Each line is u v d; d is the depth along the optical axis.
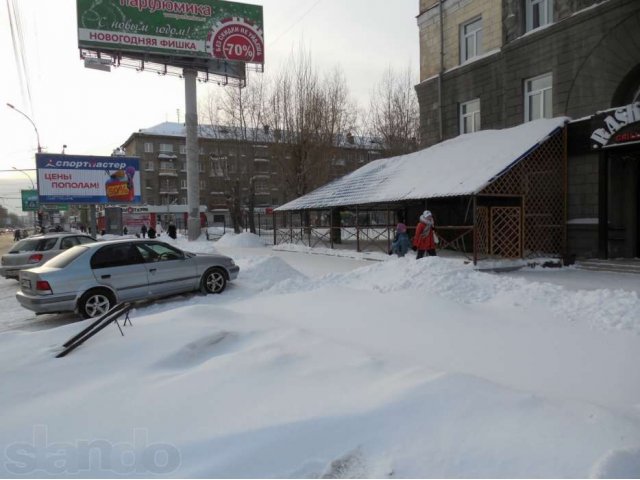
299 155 28.91
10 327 8.01
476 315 6.53
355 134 37.31
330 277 10.12
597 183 12.35
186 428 3.00
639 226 12.31
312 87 29.52
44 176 25.19
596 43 12.63
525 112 15.26
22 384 3.87
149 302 9.16
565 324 5.98
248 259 12.67
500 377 4.33
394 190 14.85
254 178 31.62
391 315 6.54
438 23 19.20
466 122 18.33
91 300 8.09
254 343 4.78
